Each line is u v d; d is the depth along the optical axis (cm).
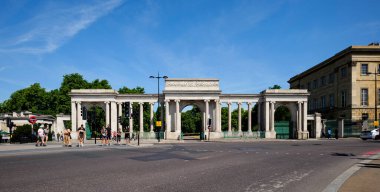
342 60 8606
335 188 1192
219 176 1537
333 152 2998
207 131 7669
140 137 7625
